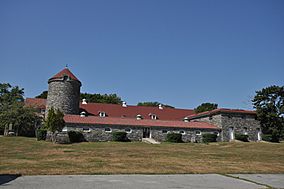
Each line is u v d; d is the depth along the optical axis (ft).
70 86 156.04
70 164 52.85
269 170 53.42
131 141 131.13
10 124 140.36
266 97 174.70
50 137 121.49
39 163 54.08
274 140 151.23
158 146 105.70
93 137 127.95
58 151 80.43
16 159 61.36
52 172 43.24
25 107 145.38
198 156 74.13
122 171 46.19
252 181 41.09
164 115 186.80
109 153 75.36
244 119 149.69
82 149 87.45
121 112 178.50
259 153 85.25
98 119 136.46
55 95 153.28
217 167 54.85
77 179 38.14
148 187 34.14
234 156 76.38
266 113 169.27
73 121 127.24
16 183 34.35
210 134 139.85
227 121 146.20
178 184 36.94
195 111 203.92
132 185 34.99
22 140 116.57
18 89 182.60
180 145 114.01
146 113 183.73
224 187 36.06
